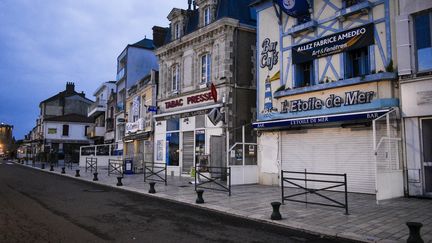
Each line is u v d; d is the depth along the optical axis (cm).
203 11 2036
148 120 2592
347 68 1287
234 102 1809
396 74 1134
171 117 2234
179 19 2261
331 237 678
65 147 5600
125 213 920
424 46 1085
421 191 1061
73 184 1683
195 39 2038
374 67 1191
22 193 1310
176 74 2261
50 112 6356
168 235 688
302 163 1422
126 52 3378
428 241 610
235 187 1468
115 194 1312
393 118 1117
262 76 1623
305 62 1447
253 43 1919
